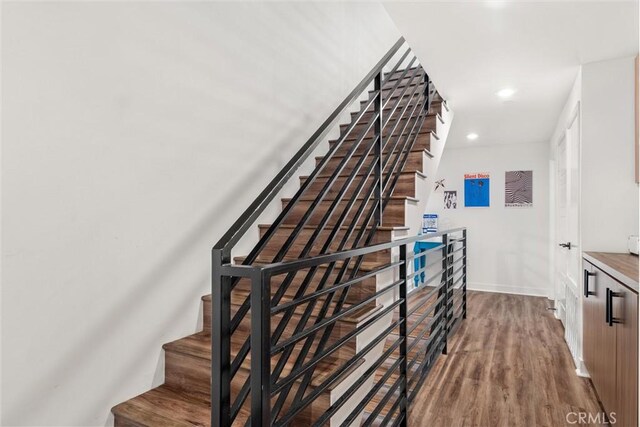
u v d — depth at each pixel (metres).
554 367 2.82
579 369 2.68
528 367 2.82
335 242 2.13
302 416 1.38
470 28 2.19
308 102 2.83
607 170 2.58
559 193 4.30
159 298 1.67
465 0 1.93
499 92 3.25
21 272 1.21
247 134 2.21
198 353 1.58
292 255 2.19
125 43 1.53
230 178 2.08
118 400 1.50
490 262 5.64
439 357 3.01
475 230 5.74
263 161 2.34
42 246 1.26
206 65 1.92
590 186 2.62
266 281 0.90
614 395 1.89
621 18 2.04
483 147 5.71
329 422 1.30
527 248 5.41
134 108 1.56
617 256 2.31
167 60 1.71
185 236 1.80
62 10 1.32
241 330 1.78
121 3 1.51
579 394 2.39
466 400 2.33
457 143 5.50
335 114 1.56
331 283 1.89
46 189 1.27
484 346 3.26
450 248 3.61
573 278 3.27
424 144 2.84
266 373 0.90
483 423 2.08
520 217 5.46
